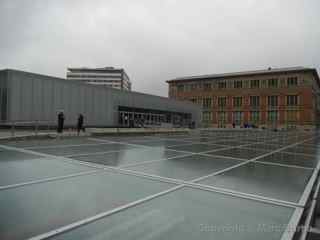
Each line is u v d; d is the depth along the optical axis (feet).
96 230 10.98
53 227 11.17
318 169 26.96
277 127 216.13
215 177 21.44
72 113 79.05
